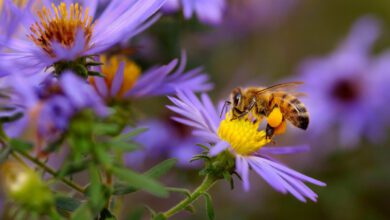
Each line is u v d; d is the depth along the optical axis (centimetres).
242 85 35
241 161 20
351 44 37
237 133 21
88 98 17
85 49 19
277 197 35
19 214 17
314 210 35
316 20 46
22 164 18
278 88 24
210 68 32
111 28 20
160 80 22
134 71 22
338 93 35
